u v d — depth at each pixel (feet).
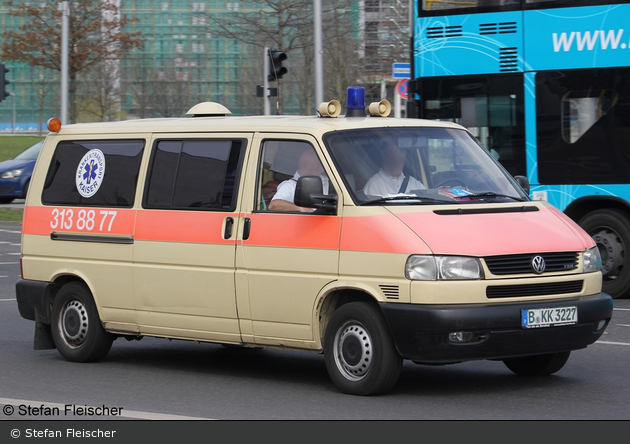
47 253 32.07
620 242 44.34
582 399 24.82
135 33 137.28
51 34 129.18
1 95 83.51
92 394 26.32
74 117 132.46
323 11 93.61
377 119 27.89
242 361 31.89
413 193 25.94
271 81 75.97
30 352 33.91
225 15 100.73
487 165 28.12
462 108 47.62
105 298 30.42
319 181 25.04
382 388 24.68
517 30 46.24
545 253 24.48
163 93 210.59
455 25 47.60
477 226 24.52
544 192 45.93
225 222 27.37
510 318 23.54
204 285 27.73
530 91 45.98
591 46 44.86
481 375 28.48
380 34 121.19
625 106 44.32
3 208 98.68
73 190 31.76
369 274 24.38
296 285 25.77
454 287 23.41
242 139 27.86
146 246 29.12
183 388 27.02
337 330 25.30
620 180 44.45
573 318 24.45
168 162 29.40
